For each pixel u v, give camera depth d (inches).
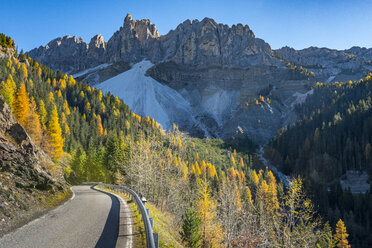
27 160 726.5
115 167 2518.5
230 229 956.6
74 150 3105.3
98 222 458.9
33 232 354.6
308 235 827.4
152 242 271.6
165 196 1317.7
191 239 685.9
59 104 4862.2
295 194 874.8
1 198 470.9
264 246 870.4
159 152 1362.0
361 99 7283.5
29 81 4655.5
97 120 5418.3
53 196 699.4
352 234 2655.0
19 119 2071.9
